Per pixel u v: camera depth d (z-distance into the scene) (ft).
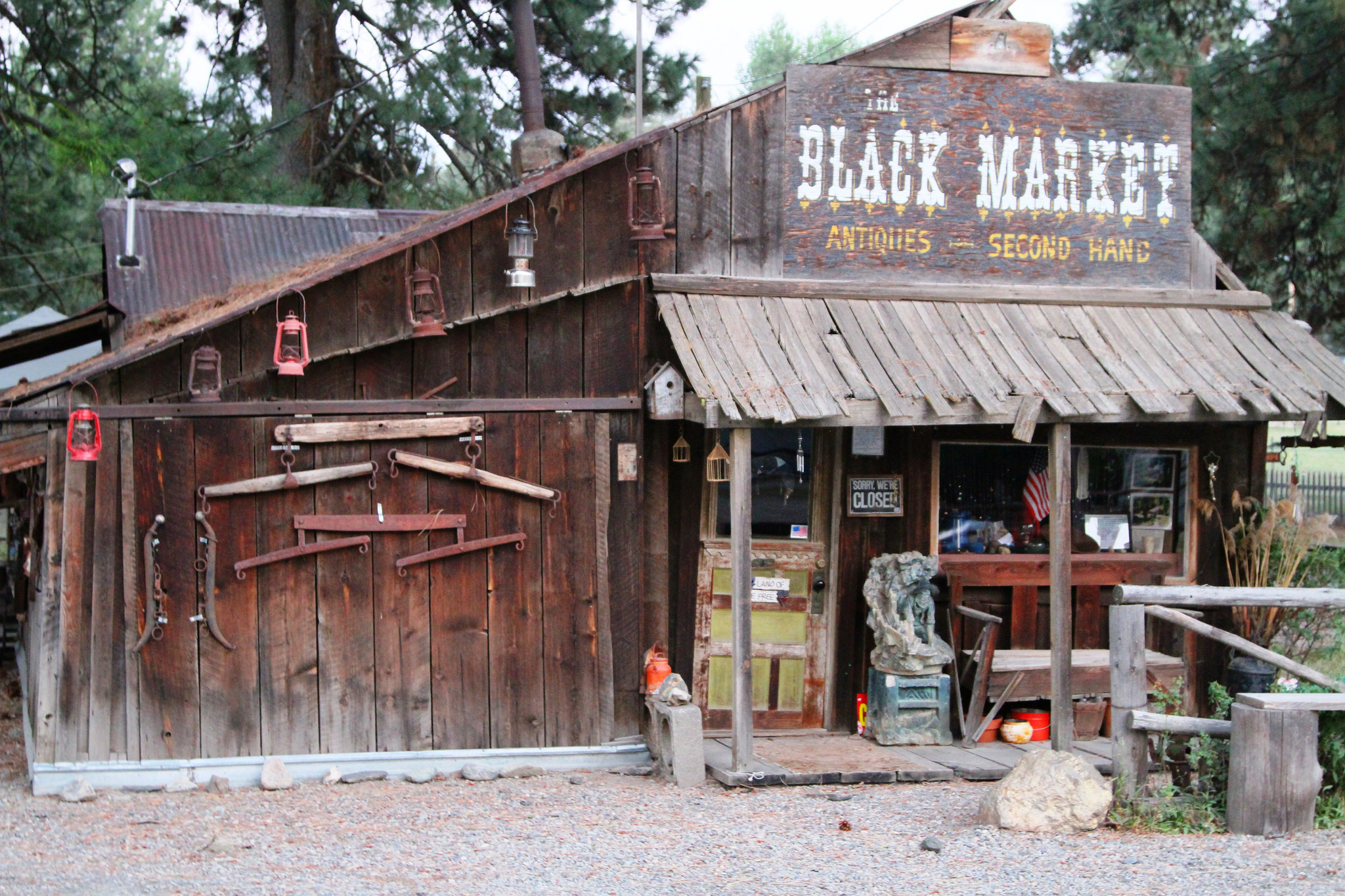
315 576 25.43
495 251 26.53
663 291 26.94
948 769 25.75
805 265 27.86
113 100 60.13
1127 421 26.05
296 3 60.18
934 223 28.53
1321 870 18.53
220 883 18.38
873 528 29.48
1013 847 20.38
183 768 24.64
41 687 24.22
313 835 21.42
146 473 24.67
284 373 24.45
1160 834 21.16
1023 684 28.12
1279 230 59.16
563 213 26.81
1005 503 30.35
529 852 20.38
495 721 26.17
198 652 24.84
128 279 35.35
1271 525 30.42
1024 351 27.09
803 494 29.43
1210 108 57.98
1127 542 31.19
